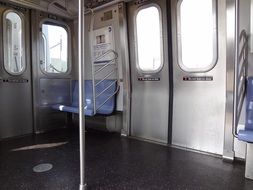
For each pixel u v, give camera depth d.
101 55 3.94
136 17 3.46
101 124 3.90
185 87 3.06
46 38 4.02
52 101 4.14
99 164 2.49
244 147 2.53
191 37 2.95
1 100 3.48
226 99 2.58
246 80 2.42
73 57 4.44
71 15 4.14
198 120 2.95
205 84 2.86
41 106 3.97
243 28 2.46
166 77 3.24
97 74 4.10
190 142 3.04
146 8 3.32
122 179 2.12
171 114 3.22
